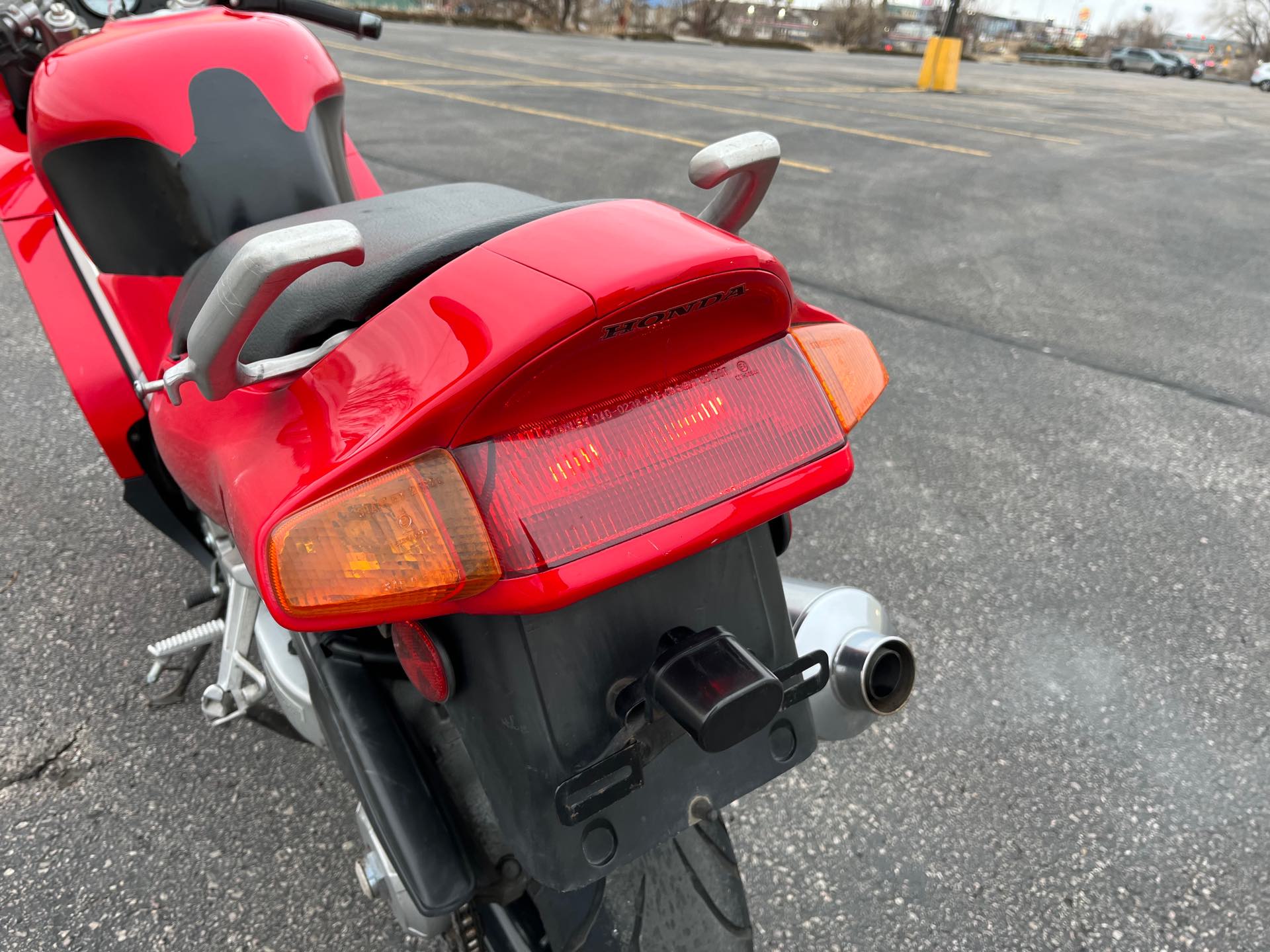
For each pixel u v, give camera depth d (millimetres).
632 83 13453
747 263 928
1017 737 2162
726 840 1267
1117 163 9938
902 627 2496
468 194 1477
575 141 8172
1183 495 3225
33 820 1806
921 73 17688
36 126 1728
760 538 1163
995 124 12680
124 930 1617
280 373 992
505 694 1005
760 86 14984
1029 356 4340
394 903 1136
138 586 2422
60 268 2025
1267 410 3928
